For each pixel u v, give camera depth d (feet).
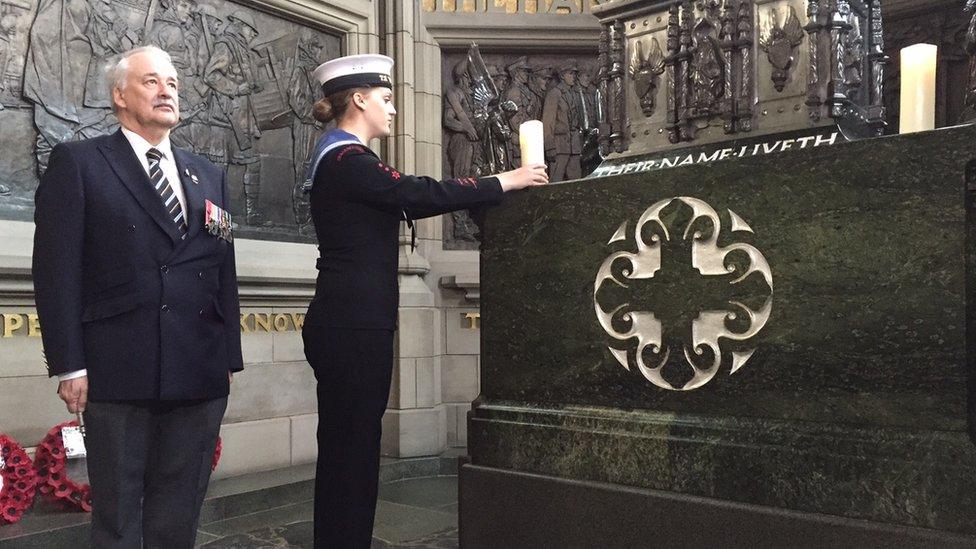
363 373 7.62
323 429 7.81
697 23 7.27
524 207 7.09
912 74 5.73
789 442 5.57
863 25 7.07
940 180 4.96
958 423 4.93
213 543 11.82
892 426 5.19
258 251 15.88
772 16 6.91
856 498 5.27
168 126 7.59
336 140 7.94
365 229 7.70
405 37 17.90
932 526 4.97
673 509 5.97
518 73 18.95
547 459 6.87
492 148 11.60
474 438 7.38
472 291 18.24
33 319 12.46
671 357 6.23
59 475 11.82
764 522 5.54
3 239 12.13
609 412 6.59
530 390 7.09
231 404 15.21
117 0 14.03
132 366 7.00
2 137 12.65
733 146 6.95
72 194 7.04
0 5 12.62
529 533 6.81
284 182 16.79
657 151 7.58
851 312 5.33
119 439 7.07
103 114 13.84
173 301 7.25
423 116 18.22
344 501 7.68
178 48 14.94
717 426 5.94
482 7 18.57
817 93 6.54
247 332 15.60
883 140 5.18
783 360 5.65
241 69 16.01
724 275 5.92
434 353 18.02
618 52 8.06
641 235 6.39
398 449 17.15
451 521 13.04
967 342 4.89
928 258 5.02
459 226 18.97
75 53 13.48
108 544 7.06
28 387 12.32
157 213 7.30
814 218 5.49
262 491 13.85
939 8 9.99
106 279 7.12
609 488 6.33
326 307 7.68
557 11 18.71
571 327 6.81
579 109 19.06
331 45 17.79
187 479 7.53
